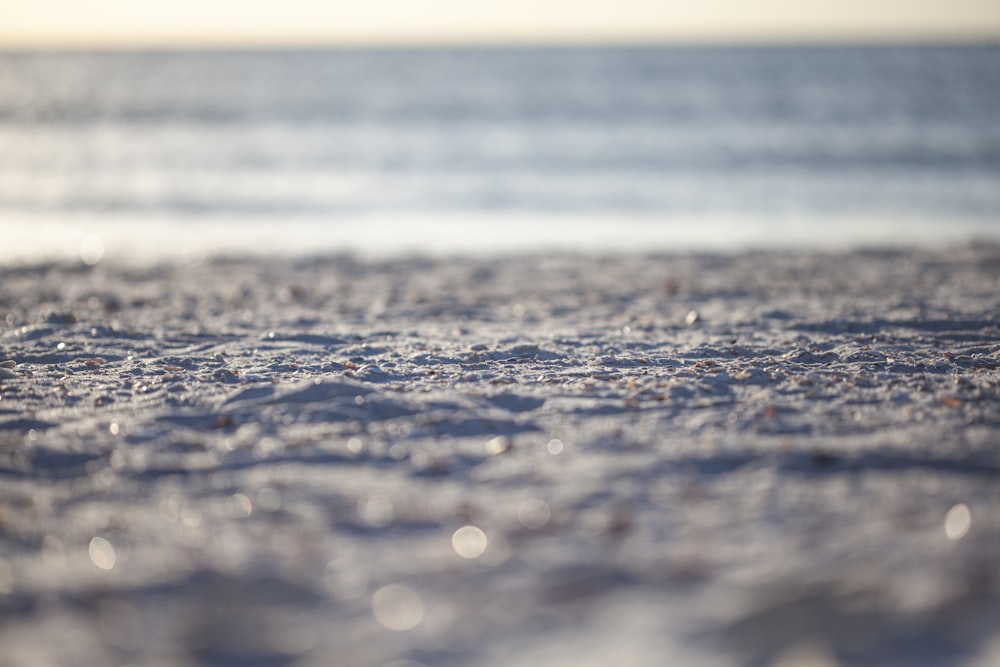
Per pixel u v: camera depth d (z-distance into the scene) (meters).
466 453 3.84
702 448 3.85
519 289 9.82
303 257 12.09
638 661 2.22
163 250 13.02
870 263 11.33
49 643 2.39
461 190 18.70
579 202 17.34
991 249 12.32
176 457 3.85
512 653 2.31
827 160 22.48
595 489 3.43
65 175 20.86
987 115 33.47
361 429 4.19
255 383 5.18
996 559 2.76
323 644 2.37
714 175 20.42
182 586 2.71
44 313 8.09
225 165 22.33
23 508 3.33
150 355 6.18
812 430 4.12
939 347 6.25
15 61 87.38
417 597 2.62
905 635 2.30
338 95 43.00
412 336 6.95
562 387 5.00
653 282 10.16
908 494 3.34
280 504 3.33
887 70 59.78
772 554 2.85
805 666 2.14
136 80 55.53
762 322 7.40
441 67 68.56
